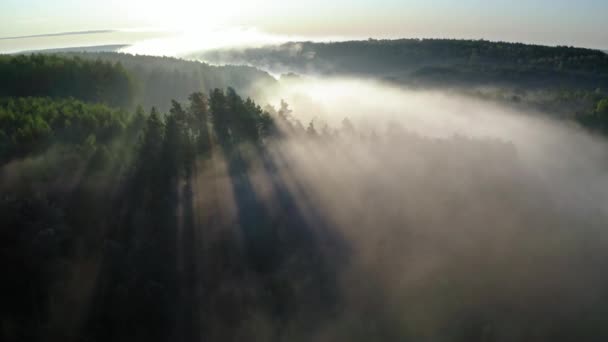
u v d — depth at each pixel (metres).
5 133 63.25
